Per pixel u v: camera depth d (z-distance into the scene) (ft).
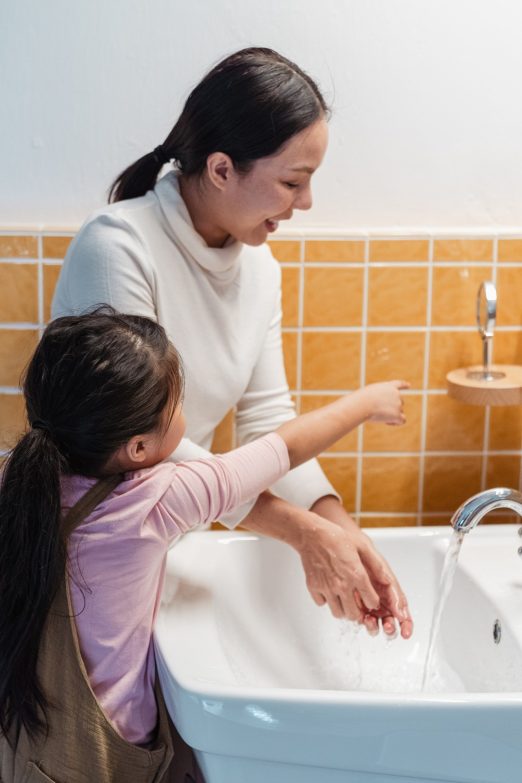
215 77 4.13
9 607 3.65
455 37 5.44
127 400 3.64
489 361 5.54
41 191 5.57
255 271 4.83
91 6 5.33
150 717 3.94
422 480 5.92
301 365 5.72
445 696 3.50
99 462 3.73
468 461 5.90
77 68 5.41
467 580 4.66
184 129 4.28
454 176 5.62
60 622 3.70
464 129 5.56
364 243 5.57
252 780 3.66
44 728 3.73
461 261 5.62
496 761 3.53
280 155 4.06
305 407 5.79
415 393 5.80
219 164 4.16
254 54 4.14
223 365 4.71
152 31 5.38
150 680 3.95
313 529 4.23
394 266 5.61
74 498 3.72
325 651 4.79
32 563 3.60
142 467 3.86
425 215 5.67
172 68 5.44
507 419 5.86
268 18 5.39
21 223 5.60
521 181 5.65
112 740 3.75
